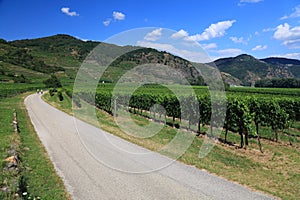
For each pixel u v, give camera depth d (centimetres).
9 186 538
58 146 959
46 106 2578
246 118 1071
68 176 657
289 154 997
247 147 1110
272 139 1297
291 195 584
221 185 620
